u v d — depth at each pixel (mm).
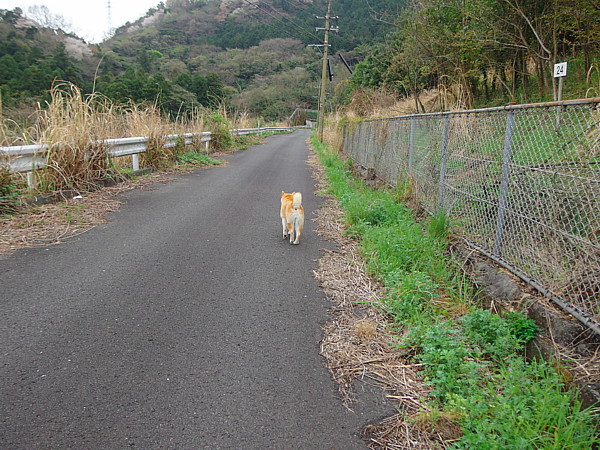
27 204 5957
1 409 2256
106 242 5047
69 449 2031
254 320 3418
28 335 2975
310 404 2488
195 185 9148
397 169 7957
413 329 3207
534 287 3389
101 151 7840
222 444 2129
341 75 48344
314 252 5215
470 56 10180
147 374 2639
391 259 4664
